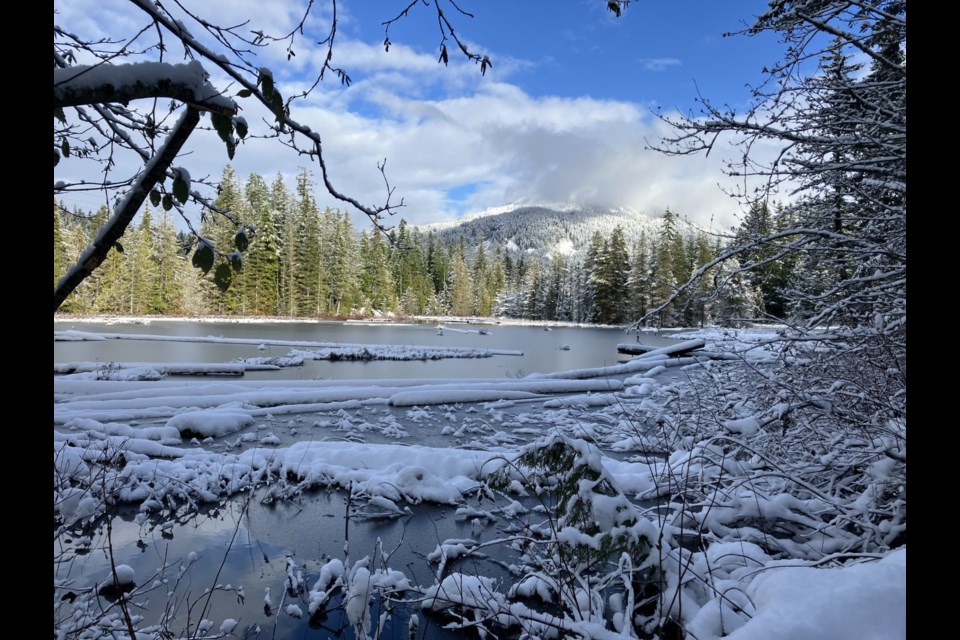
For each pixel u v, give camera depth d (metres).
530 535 3.93
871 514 3.53
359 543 4.36
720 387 6.82
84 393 9.88
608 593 3.36
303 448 6.55
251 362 17.11
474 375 16.56
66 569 3.73
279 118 1.48
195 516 4.86
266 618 3.26
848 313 3.99
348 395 10.65
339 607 3.38
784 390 4.30
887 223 3.95
